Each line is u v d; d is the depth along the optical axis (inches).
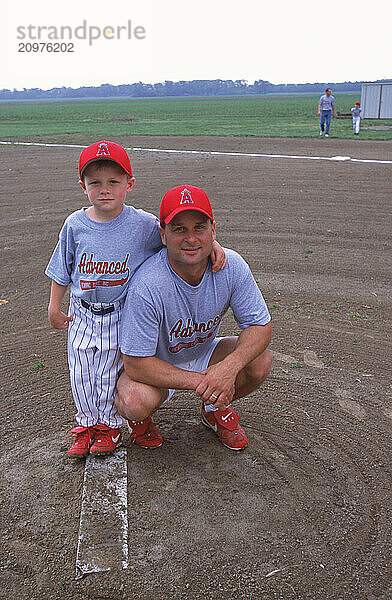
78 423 130.5
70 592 98.1
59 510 115.5
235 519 112.9
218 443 135.0
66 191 428.8
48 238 306.5
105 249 114.4
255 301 119.6
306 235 302.4
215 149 663.8
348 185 431.2
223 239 297.0
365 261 260.5
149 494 118.9
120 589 98.4
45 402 152.9
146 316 112.4
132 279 115.0
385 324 196.9
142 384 119.1
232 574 101.3
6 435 138.9
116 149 110.1
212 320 118.6
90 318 120.5
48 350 182.4
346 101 2632.9
